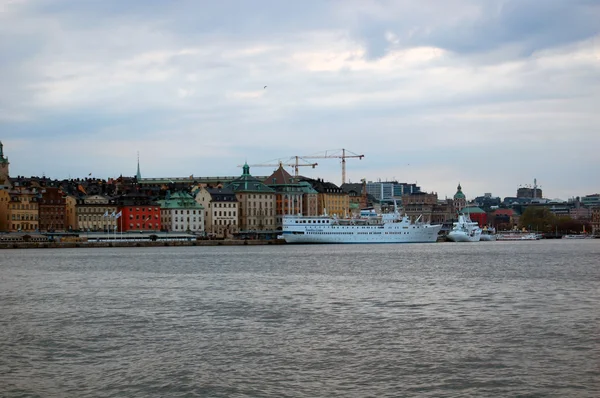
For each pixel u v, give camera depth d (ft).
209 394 199.21
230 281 473.26
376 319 305.32
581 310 324.60
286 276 509.76
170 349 249.14
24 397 197.98
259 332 277.85
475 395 196.54
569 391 199.11
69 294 402.52
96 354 242.78
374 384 206.59
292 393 199.52
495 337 263.29
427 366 223.92
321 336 269.03
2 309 341.62
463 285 435.53
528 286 426.51
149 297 385.29
